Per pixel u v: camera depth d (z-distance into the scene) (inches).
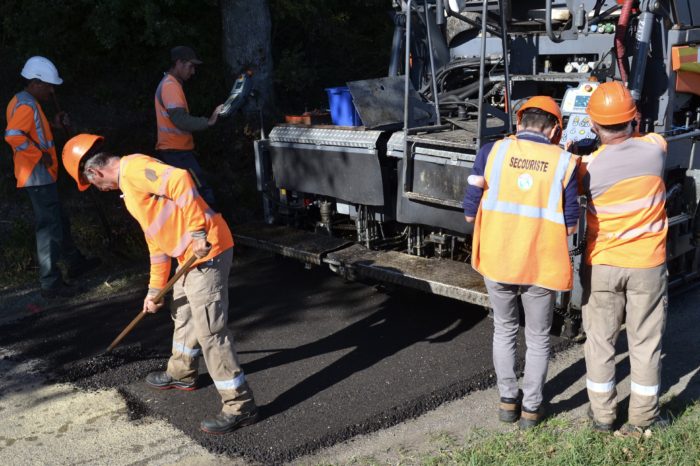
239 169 305.1
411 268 194.5
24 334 201.0
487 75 230.7
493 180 140.8
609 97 135.9
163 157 237.3
